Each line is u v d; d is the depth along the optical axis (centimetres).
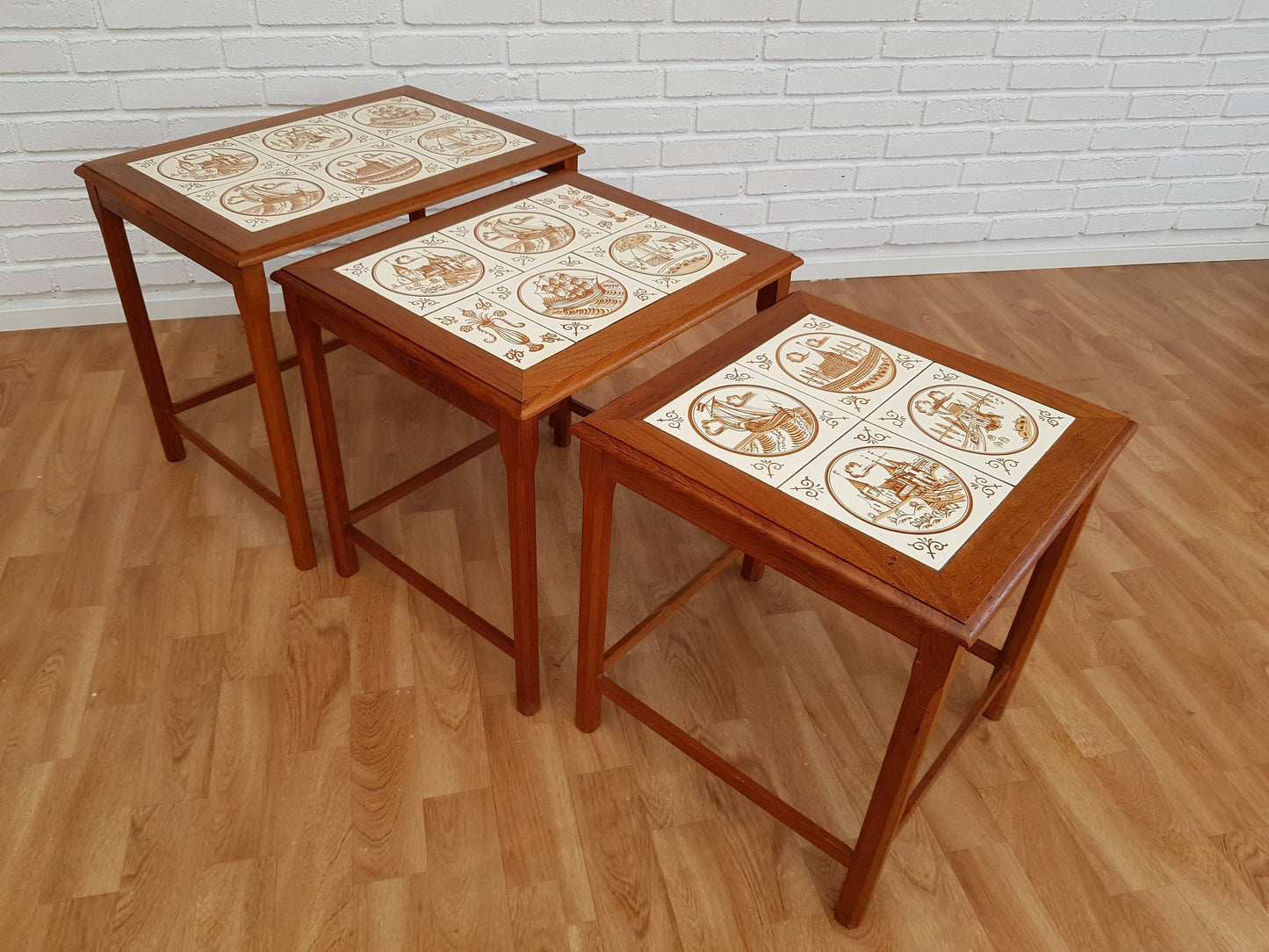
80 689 158
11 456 205
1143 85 269
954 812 147
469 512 199
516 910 133
